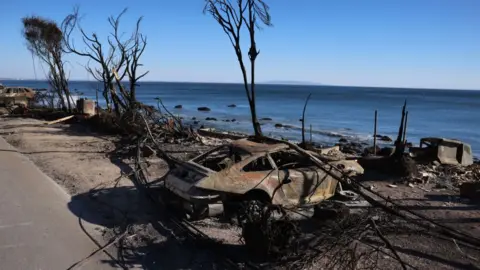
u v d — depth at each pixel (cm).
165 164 1255
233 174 738
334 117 5219
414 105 8538
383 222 749
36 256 603
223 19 1346
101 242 668
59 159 1341
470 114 6153
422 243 679
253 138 913
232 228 743
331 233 625
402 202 917
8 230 697
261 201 759
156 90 16700
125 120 1883
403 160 1176
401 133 1209
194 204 727
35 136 1847
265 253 591
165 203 835
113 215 801
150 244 662
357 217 671
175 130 1817
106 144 1653
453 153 1428
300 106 7519
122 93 2106
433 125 4419
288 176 789
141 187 991
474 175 1235
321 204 782
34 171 1152
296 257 585
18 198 881
